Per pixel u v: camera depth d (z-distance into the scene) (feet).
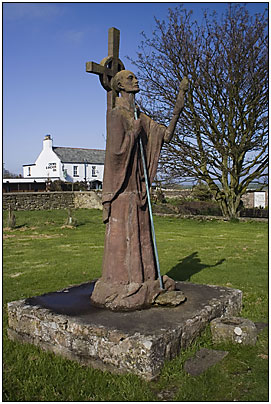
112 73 16.76
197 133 59.11
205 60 56.39
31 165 152.46
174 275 26.71
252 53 53.78
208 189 69.92
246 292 22.62
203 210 74.74
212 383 11.93
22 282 25.54
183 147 60.70
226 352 14.01
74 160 143.43
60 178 138.92
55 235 50.31
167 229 55.36
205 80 55.83
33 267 30.73
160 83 59.88
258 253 35.73
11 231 53.47
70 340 13.92
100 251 38.19
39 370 13.04
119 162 16.16
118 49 17.12
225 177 63.21
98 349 13.14
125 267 16.26
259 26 53.72
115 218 16.61
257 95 55.42
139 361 12.16
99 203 87.25
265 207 72.33
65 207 88.07
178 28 57.62
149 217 17.31
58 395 11.71
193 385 11.75
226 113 56.80
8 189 114.73
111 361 12.80
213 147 58.03
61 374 12.75
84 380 12.31
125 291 15.92
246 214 69.87
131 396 11.23
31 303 16.69
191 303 16.76
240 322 15.39
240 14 55.16
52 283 25.29
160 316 14.87
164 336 12.75
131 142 15.99
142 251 16.74
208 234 49.78
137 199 16.67
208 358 13.48
